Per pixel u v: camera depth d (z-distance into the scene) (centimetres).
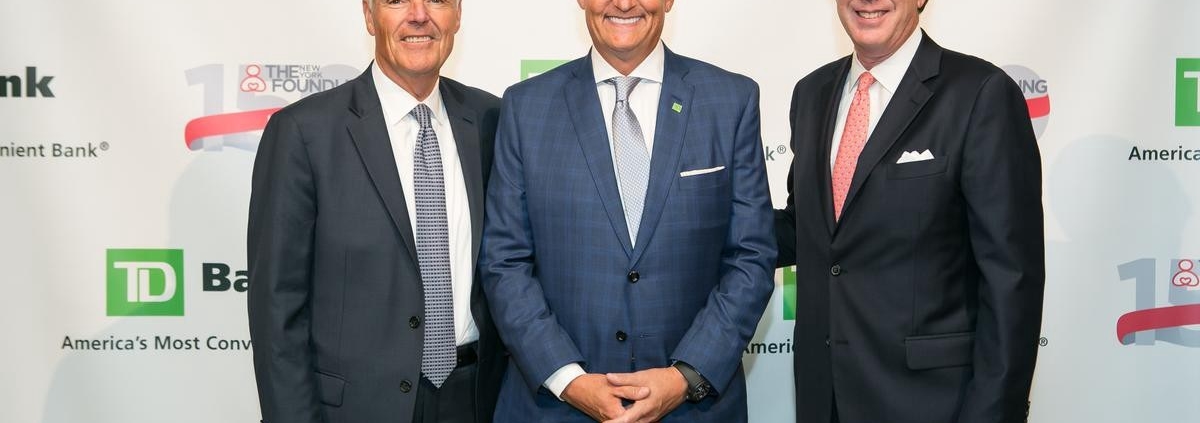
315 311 192
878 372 185
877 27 184
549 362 180
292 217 187
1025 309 173
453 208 198
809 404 198
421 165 194
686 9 255
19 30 245
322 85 252
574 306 185
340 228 188
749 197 189
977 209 174
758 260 186
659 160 184
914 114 180
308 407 185
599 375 181
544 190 186
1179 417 264
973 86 177
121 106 249
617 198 183
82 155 249
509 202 190
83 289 252
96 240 251
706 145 185
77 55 247
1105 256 259
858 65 196
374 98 196
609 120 191
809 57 257
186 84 249
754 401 267
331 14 251
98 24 247
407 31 189
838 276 188
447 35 194
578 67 197
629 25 183
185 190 252
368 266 188
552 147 188
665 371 180
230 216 253
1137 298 260
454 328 195
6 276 251
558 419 188
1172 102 254
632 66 190
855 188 183
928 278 181
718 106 188
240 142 252
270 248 185
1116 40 254
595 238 183
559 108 191
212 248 254
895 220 180
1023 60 255
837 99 199
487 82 256
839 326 189
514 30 255
